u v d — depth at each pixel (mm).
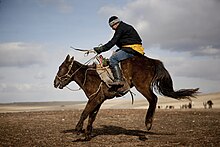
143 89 9992
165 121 16625
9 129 13180
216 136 11141
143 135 11344
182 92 9922
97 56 10484
